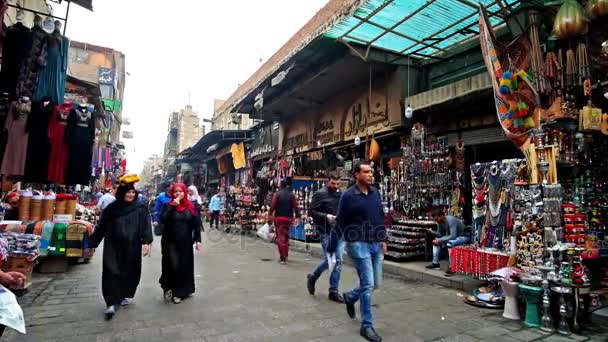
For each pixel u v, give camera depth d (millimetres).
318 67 9734
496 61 5539
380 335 3604
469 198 7832
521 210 4777
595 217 5242
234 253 9289
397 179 8727
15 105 5113
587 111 4977
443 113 8000
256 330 3662
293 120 14633
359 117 10484
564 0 5184
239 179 19984
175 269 4664
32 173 5691
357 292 4008
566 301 3842
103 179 16359
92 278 6012
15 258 4902
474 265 5438
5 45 4871
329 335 3561
